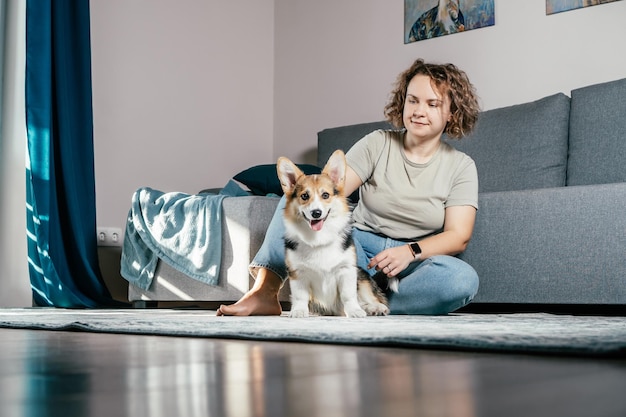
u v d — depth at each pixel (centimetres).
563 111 338
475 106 230
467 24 404
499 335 102
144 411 48
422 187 227
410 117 222
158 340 121
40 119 360
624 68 352
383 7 440
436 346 94
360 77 450
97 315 233
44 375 71
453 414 46
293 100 484
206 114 457
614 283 245
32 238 359
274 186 364
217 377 68
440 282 212
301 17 483
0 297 354
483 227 275
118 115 412
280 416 46
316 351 96
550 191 261
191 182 446
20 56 368
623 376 66
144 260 333
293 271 197
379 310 211
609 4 358
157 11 434
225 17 471
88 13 383
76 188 377
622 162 309
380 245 229
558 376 66
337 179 199
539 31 379
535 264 262
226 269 296
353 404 51
